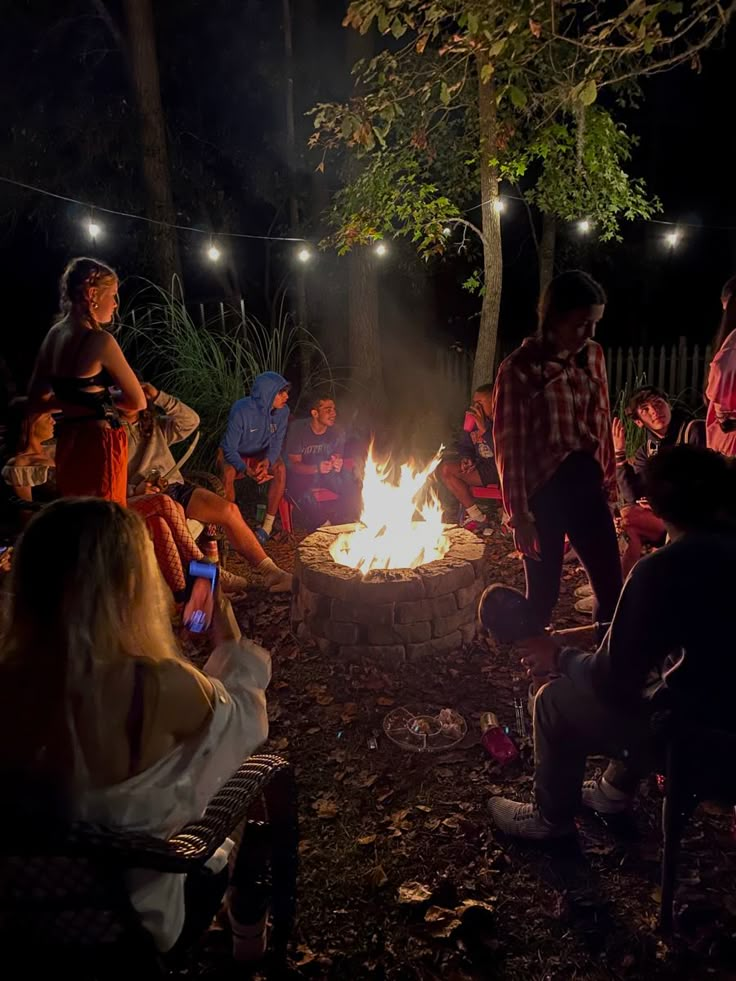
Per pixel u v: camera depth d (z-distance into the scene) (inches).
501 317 561.0
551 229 438.9
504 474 142.3
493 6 173.0
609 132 315.9
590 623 184.5
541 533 144.9
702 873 109.7
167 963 73.2
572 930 101.7
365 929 103.0
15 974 65.5
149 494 165.2
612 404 364.8
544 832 113.7
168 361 323.0
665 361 391.2
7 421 285.4
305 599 176.6
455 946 99.9
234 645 80.9
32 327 528.4
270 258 558.6
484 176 301.4
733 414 146.6
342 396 394.0
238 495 288.7
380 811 125.1
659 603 90.9
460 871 111.8
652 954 97.7
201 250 499.2
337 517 246.8
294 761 138.5
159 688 66.9
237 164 501.0
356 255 422.0
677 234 457.1
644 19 161.6
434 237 313.3
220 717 70.4
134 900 67.3
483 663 170.4
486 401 241.1
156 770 67.1
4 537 217.5
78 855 63.1
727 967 95.6
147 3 406.0
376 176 311.6
